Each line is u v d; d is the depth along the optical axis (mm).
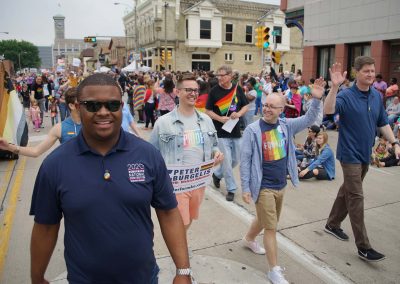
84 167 1808
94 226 1774
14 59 126750
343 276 3701
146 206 1880
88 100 1791
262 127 3586
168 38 41125
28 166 8000
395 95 11523
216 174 6363
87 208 1766
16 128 8266
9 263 3969
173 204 2062
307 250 4215
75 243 1809
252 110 10789
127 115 5387
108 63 67125
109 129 1819
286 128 3691
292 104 10281
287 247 4273
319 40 16719
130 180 1824
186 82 3602
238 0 43250
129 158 1867
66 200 1775
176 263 2051
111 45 65750
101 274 1805
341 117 4020
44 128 13141
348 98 3943
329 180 6926
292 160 3738
